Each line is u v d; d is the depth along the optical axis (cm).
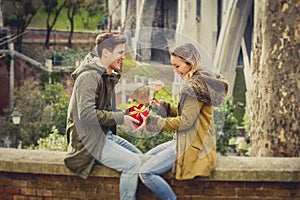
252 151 455
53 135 639
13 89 1752
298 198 352
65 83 1869
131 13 1758
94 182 351
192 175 338
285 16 411
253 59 457
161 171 341
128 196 341
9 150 366
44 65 1839
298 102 407
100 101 336
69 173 348
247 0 1567
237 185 350
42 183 356
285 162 355
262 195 352
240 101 1672
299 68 407
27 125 1370
